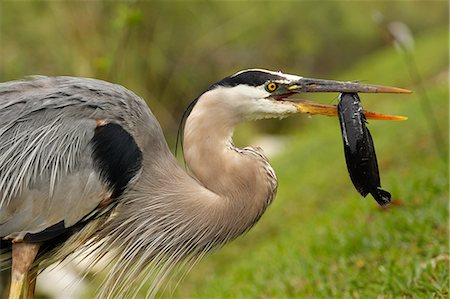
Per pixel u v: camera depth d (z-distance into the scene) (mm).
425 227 10211
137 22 15023
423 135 16891
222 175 7465
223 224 7477
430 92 23000
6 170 7152
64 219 7207
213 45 25312
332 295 9523
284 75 7422
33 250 7301
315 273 10477
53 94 7344
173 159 7816
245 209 7465
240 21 25891
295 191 17531
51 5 19641
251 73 7457
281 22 28547
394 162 15805
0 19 21000
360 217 12164
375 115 7363
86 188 7191
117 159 7320
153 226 7512
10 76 21297
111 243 7660
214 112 7441
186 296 12562
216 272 14148
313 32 32281
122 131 7391
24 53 21172
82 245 7684
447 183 11781
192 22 24359
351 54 38844
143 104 7734
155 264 7578
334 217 13156
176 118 24484
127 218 7562
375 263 9875
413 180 12609
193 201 7484
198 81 25031
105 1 18578
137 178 7484
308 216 15242
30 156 7152
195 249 7555
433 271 8750
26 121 7270
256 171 7484
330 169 18156
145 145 7562
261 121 31125
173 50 24250
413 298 8258
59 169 7156
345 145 7074
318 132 25688
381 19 11562
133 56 21172
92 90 7434
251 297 10812
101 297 7668
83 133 7234
